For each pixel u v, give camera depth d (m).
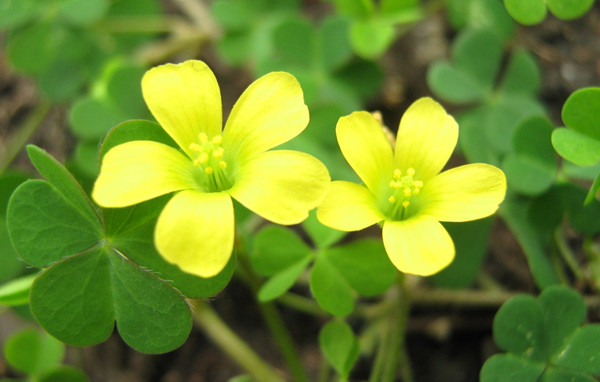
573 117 0.10
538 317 0.10
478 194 0.10
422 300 0.12
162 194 0.09
